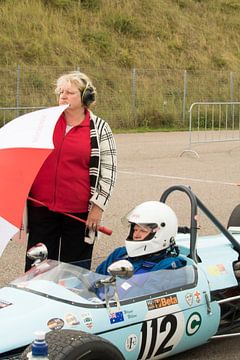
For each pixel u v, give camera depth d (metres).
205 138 21.75
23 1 30.58
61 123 5.07
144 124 26.28
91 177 5.08
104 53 29.77
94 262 5.01
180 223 9.27
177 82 29.42
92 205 5.10
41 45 28.25
